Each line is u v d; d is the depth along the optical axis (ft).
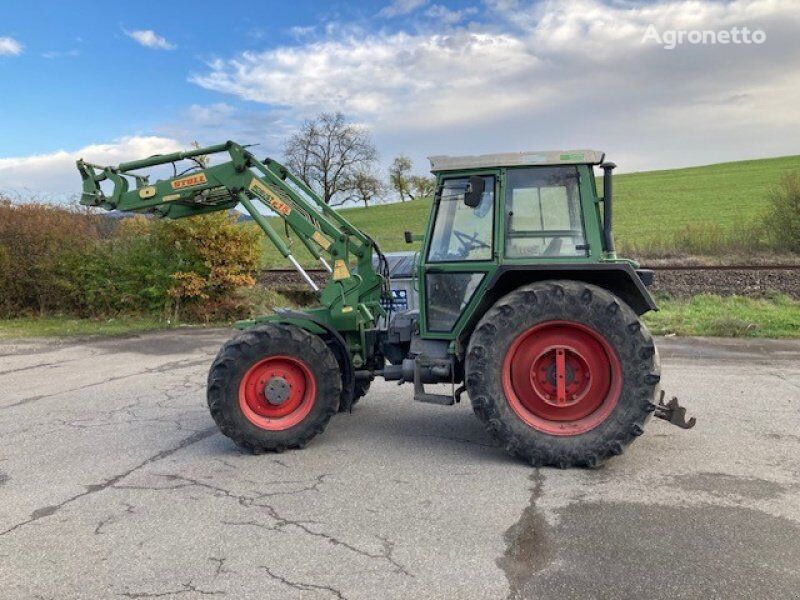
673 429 17.74
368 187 155.53
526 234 16.08
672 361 27.89
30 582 10.08
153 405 22.27
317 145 152.97
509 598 9.37
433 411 20.42
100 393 24.29
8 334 40.52
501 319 15.08
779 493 13.07
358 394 20.59
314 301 52.54
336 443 17.12
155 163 19.48
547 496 13.11
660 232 73.46
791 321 36.55
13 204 48.52
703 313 39.29
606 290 15.40
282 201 18.65
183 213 20.85
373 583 9.84
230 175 19.10
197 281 45.37
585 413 15.15
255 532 11.71
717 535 11.21
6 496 13.75
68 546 11.29
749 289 44.75
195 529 11.89
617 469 14.65
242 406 16.22
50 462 16.06
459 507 12.64
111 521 12.34
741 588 9.52
